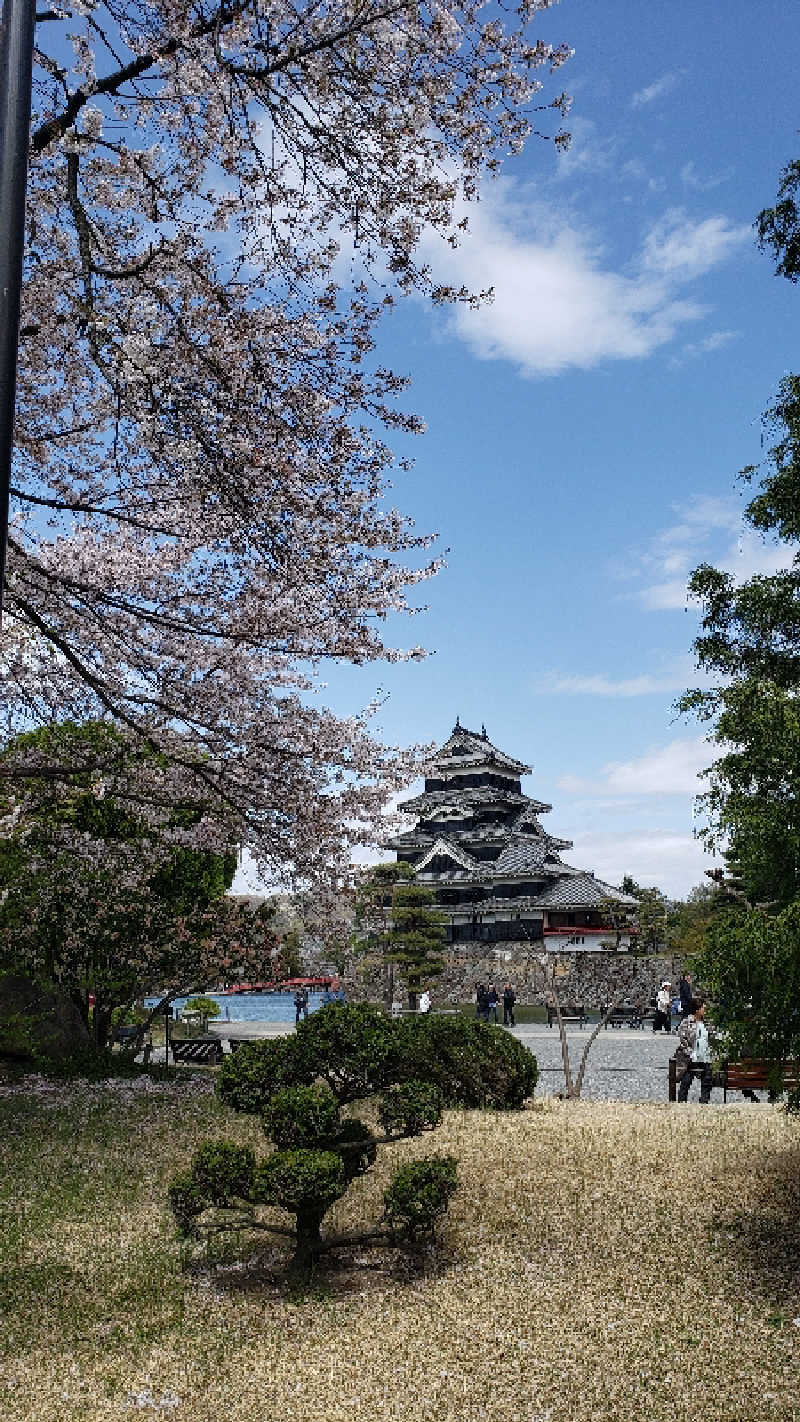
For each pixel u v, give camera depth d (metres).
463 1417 4.54
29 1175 9.53
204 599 8.39
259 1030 29.30
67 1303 6.18
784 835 6.79
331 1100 6.95
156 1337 5.62
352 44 6.41
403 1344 5.45
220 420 6.89
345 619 8.38
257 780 9.20
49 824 12.52
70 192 6.30
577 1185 8.67
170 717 8.91
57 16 5.88
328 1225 7.73
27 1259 7.07
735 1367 5.07
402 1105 7.25
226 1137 11.09
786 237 8.38
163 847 12.97
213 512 7.67
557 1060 23.05
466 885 51.31
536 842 52.19
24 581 7.63
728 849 7.39
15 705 9.81
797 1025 6.48
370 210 6.94
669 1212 7.86
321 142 6.73
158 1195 8.79
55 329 6.71
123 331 6.32
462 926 50.91
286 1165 6.45
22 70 3.79
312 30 6.34
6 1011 15.47
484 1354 5.29
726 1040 6.87
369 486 7.61
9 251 3.64
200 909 15.77
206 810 10.15
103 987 16.16
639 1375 4.99
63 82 6.15
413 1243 7.16
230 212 6.43
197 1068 17.52
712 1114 12.27
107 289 6.63
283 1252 7.27
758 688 7.33
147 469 7.72
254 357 6.86
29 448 7.38
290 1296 6.30
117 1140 11.02
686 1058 14.41
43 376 7.38
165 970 15.97
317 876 9.82
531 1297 6.15
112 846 13.01
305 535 7.55
